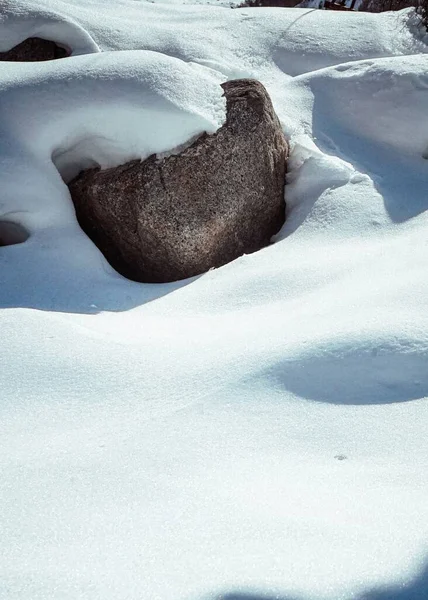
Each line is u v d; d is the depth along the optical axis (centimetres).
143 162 454
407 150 557
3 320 332
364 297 343
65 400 288
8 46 630
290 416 272
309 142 529
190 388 292
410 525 202
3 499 221
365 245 441
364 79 588
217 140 459
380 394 281
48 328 329
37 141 456
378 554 189
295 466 242
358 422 267
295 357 295
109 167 468
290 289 390
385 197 488
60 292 411
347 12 758
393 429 262
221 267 443
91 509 215
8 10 632
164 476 234
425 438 254
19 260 429
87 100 459
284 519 205
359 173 507
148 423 271
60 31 633
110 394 292
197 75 484
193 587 177
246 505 214
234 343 320
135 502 219
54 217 446
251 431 265
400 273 372
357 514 209
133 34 688
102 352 317
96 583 179
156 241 455
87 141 466
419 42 701
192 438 260
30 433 267
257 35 713
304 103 586
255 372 293
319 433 263
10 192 441
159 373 303
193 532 201
